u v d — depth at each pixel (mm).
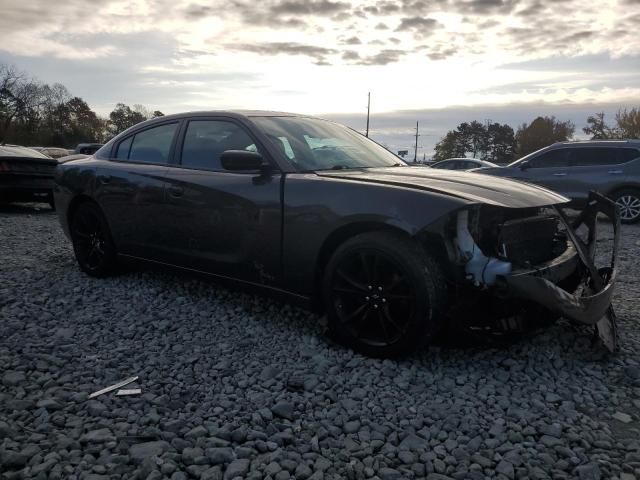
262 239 3717
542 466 2332
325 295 3494
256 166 3689
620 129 54656
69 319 4012
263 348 3549
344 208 3334
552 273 3271
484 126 91625
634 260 6562
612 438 2572
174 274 4465
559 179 11273
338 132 4578
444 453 2414
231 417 2680
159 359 3346
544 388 3051
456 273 3031
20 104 69000
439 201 3074
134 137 4914
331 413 2734
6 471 2219
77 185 5070
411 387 3021
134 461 2297
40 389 2936
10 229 8258
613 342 3500
